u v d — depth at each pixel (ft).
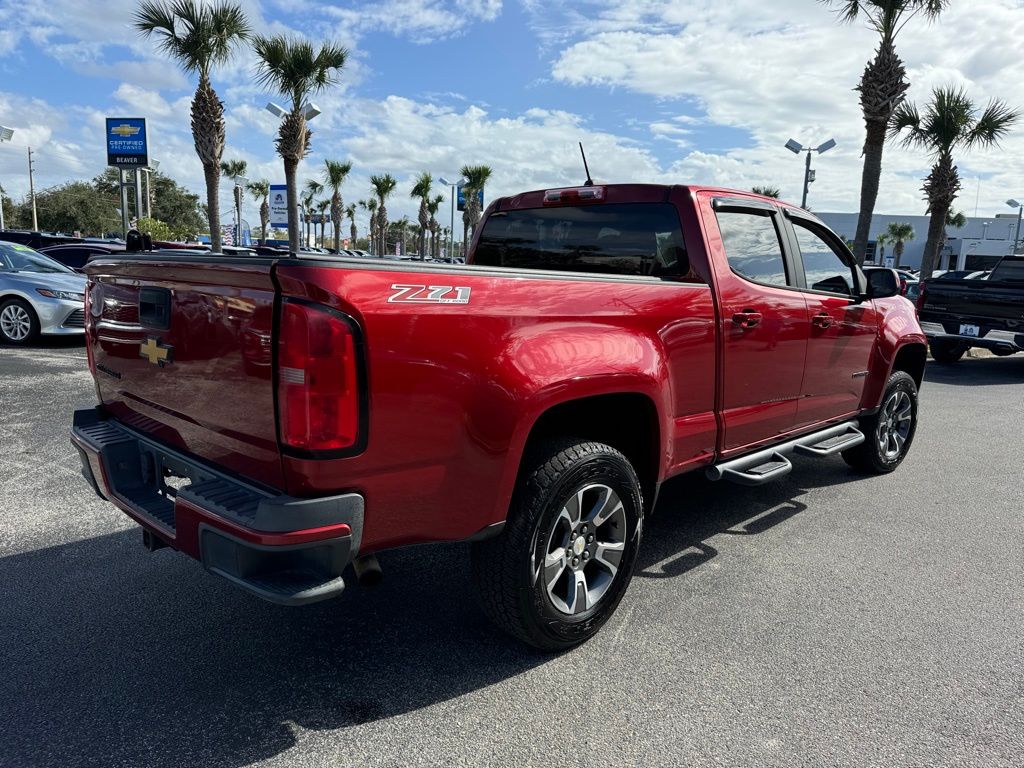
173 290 8.41
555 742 7.87
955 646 10.07
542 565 8.92
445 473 7.88
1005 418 26.48
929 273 57.67
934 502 16.46
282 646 9.70
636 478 10.05
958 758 7.72
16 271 35.19
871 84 46.68
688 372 10.99
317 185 194.08
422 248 137.49
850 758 7.70
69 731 7.82
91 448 9.65
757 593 11.62
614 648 9.85
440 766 7.45
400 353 7.30
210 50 57.98
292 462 7.07
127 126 83.30
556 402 8.66
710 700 8.68
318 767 7.40
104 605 10.65
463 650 9.71
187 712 8.22
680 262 11.64
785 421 13.85
